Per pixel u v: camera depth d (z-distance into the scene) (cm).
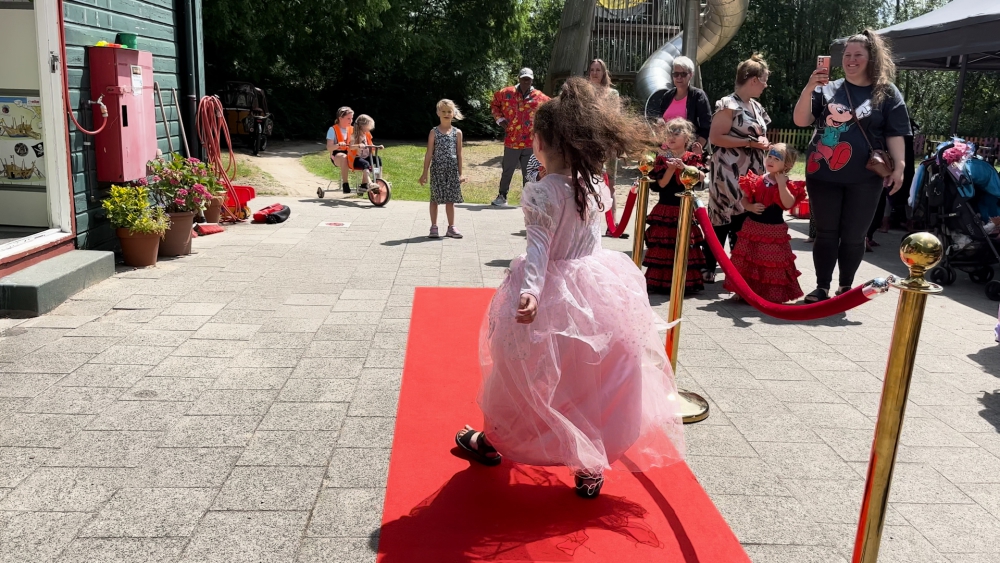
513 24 2648
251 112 1869
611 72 1823
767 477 337
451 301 593
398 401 403
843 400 425
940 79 2880
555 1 3281
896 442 233
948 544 291
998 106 2725
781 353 500
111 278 630
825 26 2934
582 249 304
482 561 268
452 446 356
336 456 342
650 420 312
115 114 659
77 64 635
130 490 309
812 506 314
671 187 629
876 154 576
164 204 709
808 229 995
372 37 2366
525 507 306
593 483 310
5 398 392
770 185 587
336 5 2123
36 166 659
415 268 704
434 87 2691
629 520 298
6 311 525
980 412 417
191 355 461
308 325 526
